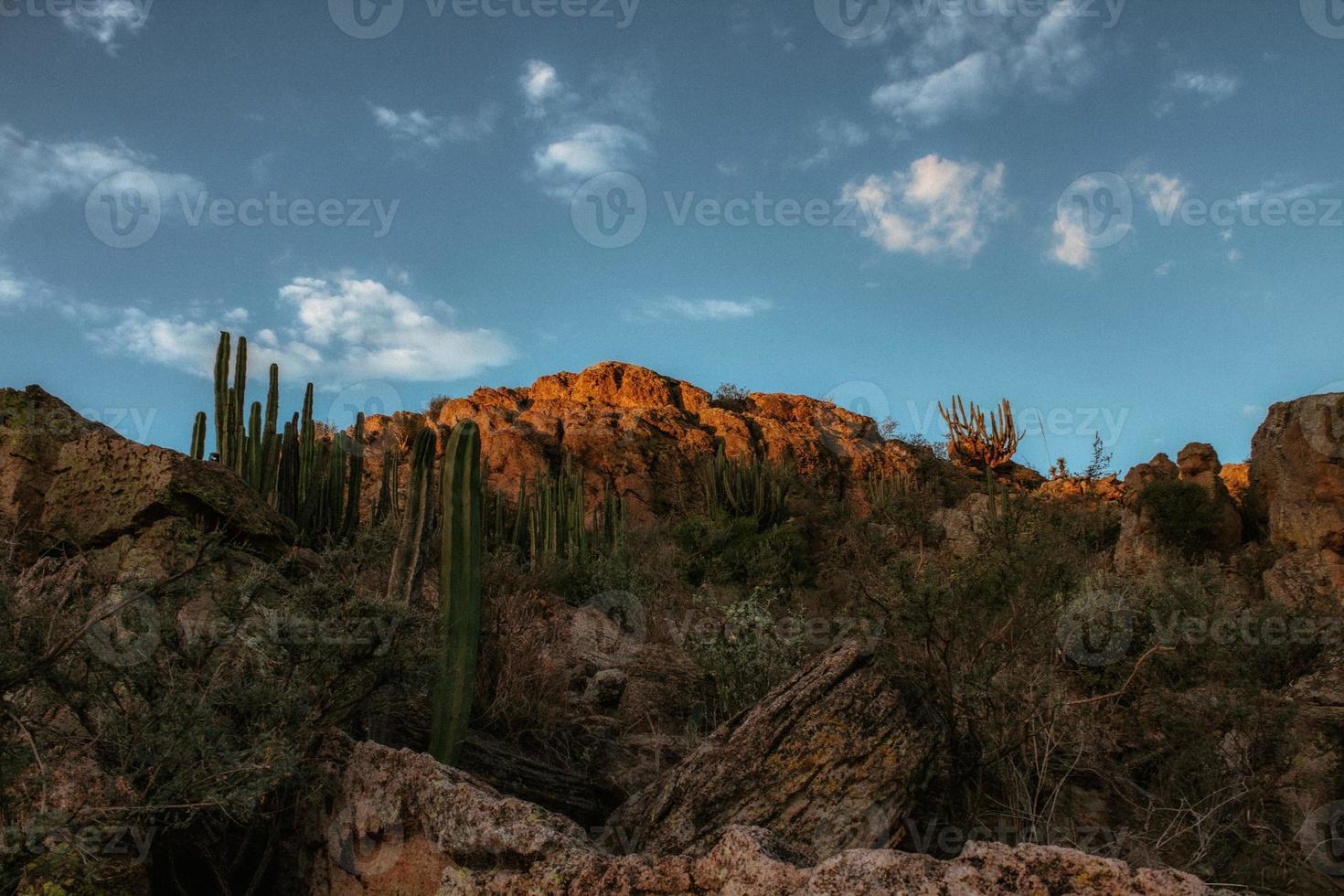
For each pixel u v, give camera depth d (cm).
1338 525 1002
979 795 379
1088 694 483
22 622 251
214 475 550
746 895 209
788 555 1491
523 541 1506
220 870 285
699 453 2953
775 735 356
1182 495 1200
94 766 262
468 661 401
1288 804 402
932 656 417
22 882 230
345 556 368
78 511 518
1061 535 604
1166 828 367
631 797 377
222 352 841
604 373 3569
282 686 300
